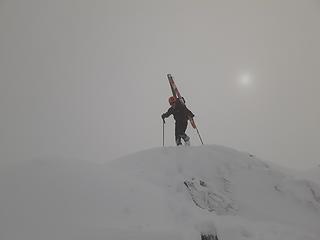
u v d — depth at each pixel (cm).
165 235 685
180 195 946
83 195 812
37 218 733
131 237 667
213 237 722
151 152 1191
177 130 1342
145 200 833
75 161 998
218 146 1232
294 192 1065
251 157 1223
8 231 696
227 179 1091
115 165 1146
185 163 1119
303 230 896
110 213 768
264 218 953
